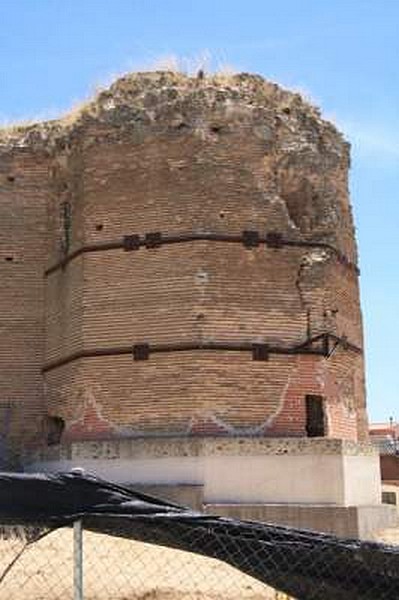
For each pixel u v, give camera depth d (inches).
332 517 1037.2
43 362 1368.1
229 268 1184.2
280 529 365.4
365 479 1127.6
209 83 1273.4
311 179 1272.1
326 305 1224.2
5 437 1339.8
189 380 1149.7
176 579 653.3
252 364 1163.3
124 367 1188.5
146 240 1207.6
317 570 359.9
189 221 1192.8
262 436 1139.3
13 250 1402.6
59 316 1322.6
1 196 1416.1
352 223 1382.9
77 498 358.3
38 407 1357.0
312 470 1070.4
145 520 355.9
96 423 1194.0
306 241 1237.7
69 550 702.5
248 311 1178.6
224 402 1144.8
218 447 1075.9
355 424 1293.1
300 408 1170.0
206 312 1164.5
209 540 358.9
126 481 1101.1
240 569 361.7
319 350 1197.7
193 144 1213.7
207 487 1065.5
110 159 1253.7
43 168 1432.1
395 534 1080.2
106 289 1220.5
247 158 1226.6
